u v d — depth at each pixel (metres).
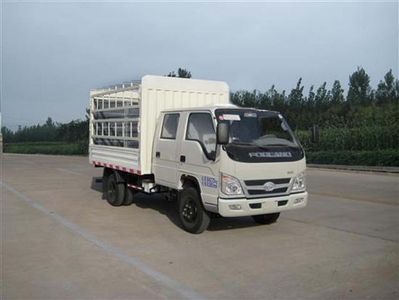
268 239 7.98
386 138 23.83
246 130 7.95
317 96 34.97
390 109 27.80
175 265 6.42
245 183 7.52
